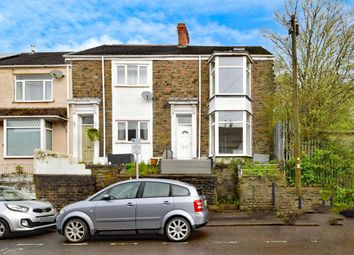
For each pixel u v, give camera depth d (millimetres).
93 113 21203
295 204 14977
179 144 21219
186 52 22047
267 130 20984
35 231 12336
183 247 9594
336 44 19531
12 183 16078
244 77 20172
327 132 17703
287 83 20703
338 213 14320
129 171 16844
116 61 21531
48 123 21219
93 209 10477
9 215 11242
